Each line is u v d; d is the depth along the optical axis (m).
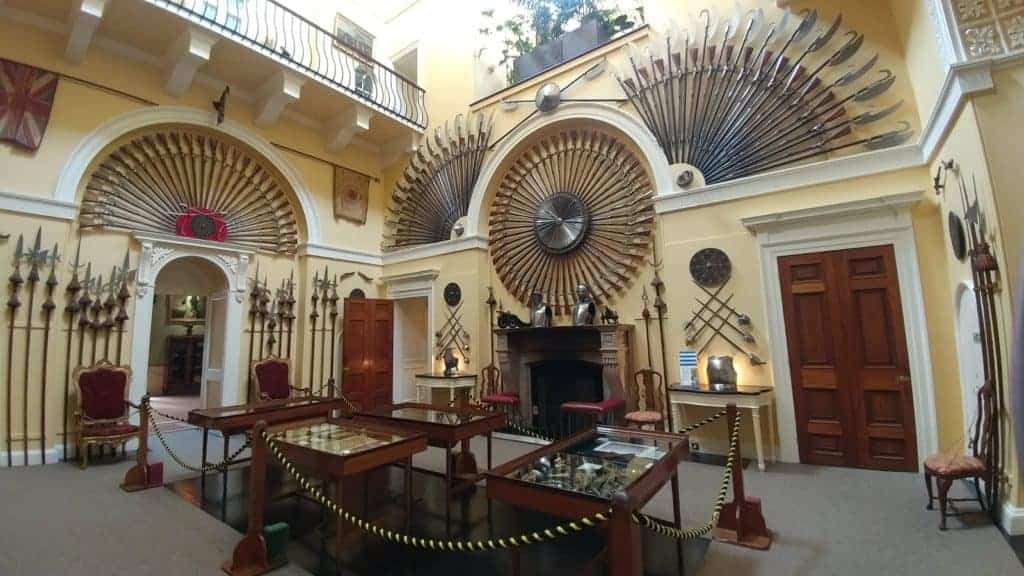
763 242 4.51
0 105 4.60
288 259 7.05
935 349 3.75
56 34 5.02
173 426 6.64
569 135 6.18
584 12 6.30
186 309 11.88
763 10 4.82
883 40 4.23
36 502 3.52
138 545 2.82
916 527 2.84
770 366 4.39
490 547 1.86
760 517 2.77
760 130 4.72
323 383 7.02
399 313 7.88
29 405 4.59
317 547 2.85
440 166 7.52
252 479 2.60
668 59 5.28
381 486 4.00
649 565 2.51
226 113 6.34
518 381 6.16
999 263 2.76
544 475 2.29
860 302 4.06
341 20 8.09
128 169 5.59
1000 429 2.83
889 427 3.89
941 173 3.58
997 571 2.31
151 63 5.70
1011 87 2.81
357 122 7.03
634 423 4.86
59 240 4.87
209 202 6.28
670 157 5.21
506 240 6.67
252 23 6.51
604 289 5.73
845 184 4.18
